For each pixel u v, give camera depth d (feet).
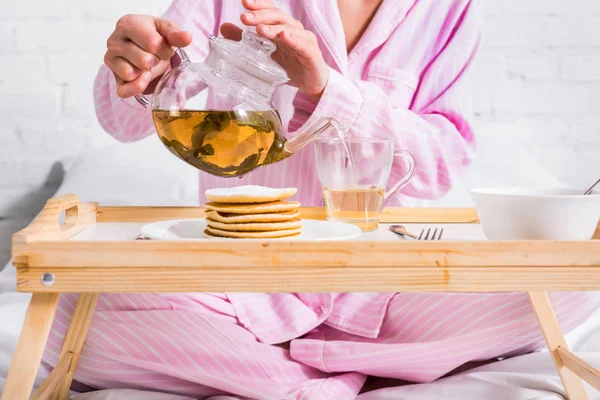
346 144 2.88
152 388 3.52
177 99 2.61
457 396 3.33
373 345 3.54
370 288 2.31
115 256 2.28
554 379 3.42
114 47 2.81
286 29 2.93
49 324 2.38
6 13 6.12
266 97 2.69
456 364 3.64
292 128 4.04
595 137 6.47
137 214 3.34
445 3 4.58
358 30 4.57
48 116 6.23
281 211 2.64
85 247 2.28
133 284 2.30
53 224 2.59
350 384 3.57
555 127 6.47
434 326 3.64
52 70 6.20
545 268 2.34
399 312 3.79
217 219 2.57
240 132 2.57
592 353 3.59
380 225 3.21
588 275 2.35
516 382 3.43
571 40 6.39
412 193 4.07
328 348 3.59
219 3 4.56
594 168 6.49
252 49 2.66
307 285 2.30
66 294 3.55
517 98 6.45
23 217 6.26
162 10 6.24
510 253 2.32
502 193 2.75
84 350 3.51
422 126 3.99
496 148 6.13
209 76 2.60
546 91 6.44
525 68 6.42
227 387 3.41
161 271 2.30
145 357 3.44
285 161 4.15
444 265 2.31
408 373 3.66
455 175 4.27
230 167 2.70
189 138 2.60
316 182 4.15
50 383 3.06
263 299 3.88
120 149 6.05
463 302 3.60
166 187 5.67
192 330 3.51
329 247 2.29
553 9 6.36
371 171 2.91
